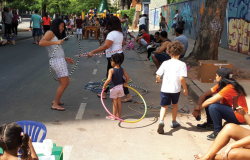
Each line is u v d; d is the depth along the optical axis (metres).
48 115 5.36
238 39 13.86
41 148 2.84
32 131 3.18
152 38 15.30
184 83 4.56
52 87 7.41
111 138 4.42
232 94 4.24
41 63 10.90
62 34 5.74
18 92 6.86
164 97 4.66
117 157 3.82
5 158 2.15
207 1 9.65
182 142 4.36
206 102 4.43
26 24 44.47
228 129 3.32
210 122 4.87
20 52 13.81
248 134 3.29
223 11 9.47
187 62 9.69
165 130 4.82
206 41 9.66
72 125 4.89
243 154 3.07
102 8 30.03
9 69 9.62
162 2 36.59
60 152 2.89
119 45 6.25
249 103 5.62
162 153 3.98
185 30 24.52
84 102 6.26
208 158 3.39
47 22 19.33
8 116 5.23
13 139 2.07
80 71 9.69
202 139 4.50
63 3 31.36
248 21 12.70
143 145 4.21
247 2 12.77
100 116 5.40
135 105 6.19
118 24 6.20
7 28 18.95
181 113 5.68
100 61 11.96
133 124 5.05
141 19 20.23
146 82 8.32
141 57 13.27
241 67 9.61
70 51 14.60
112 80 5.13
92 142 4.25
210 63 7.33
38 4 31.06
